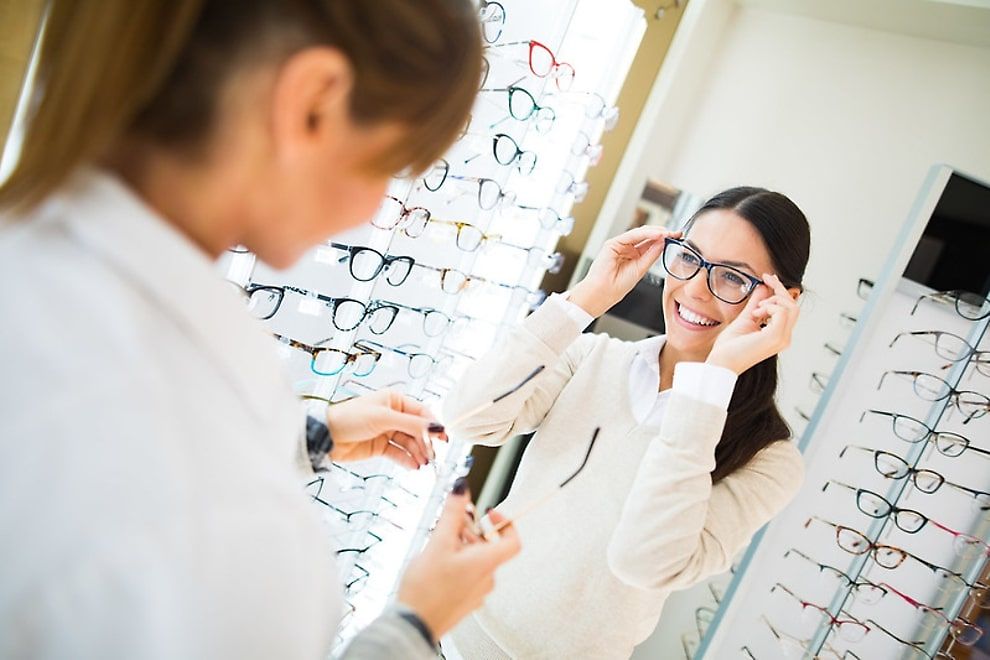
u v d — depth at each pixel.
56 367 0.34
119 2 0.34
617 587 1.07
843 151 2.03
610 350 1.26
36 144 0.35
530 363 1.14
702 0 2.01
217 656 0.35
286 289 1.10
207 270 0.40
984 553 1.59
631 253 1.23
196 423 0.37
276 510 0.39
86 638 0.32
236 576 0.36
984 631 1.58
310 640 0.41
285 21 0.38
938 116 1.94
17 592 0.32
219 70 0.38
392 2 0.40
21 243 0.36
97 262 0.36
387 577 1.49
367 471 1.35
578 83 1.41
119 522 0.32
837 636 1.62
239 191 0.42
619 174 2.10
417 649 0.48
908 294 1.57
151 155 0.40
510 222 1.50
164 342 0.37
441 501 1.47
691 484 0.97
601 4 1.36
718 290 1.13
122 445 0.33
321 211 0.46
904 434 1.58
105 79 0.34
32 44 0.74
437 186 1.23
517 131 1.29
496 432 1.17
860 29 2.03
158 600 0.33
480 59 0.47
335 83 0.40
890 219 1.96
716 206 1.19
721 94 2.14
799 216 1.16
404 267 1.20
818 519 1.66
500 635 1.10
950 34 1.85
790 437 1.17
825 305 1.99
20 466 0.32
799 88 2.08
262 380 0.43
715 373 1.00
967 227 1.48
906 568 1.64
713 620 1.50
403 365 1.35
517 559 1.13
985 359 1.55
